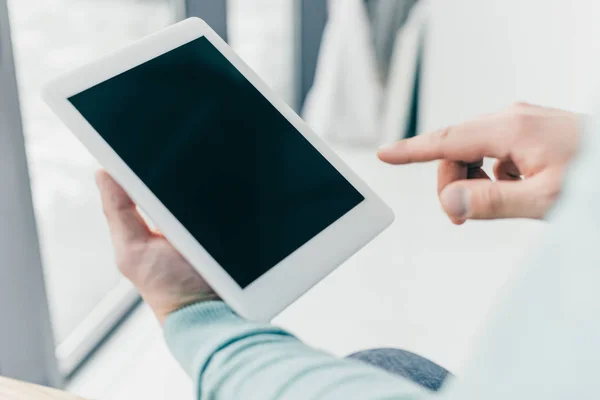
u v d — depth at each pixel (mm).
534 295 218
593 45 1764
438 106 2143
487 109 2068
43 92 575
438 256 1828
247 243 585
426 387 627
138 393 1362
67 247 1773
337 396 339
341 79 2293
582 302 203
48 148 2102
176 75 632
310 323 1578
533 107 575
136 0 3143
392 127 2258
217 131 623
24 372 1068
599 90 215
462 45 2041
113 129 583
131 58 620
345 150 2348
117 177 566
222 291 552
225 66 662
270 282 582
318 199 642
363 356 672
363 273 1758
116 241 576
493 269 1774
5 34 857
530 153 552
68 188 1967
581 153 218
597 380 200
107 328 1520
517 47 1953
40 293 1057
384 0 2123
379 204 673
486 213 521
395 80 2207
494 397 224
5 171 917
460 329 1562
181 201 574
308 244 620
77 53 2682
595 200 202
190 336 486
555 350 208
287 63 2451
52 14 2977
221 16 1785
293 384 364
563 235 211
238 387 392
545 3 1857
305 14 2316
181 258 572
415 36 2131
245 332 446
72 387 1355
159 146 591
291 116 674
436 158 620
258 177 621
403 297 1671
